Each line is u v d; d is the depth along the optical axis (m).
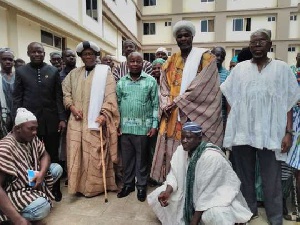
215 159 2.20
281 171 2.63
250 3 18.31
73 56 4.16
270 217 2.58
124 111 3.23
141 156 3.22
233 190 2.25
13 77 3.68
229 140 2.57
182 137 2.32
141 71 3.25
